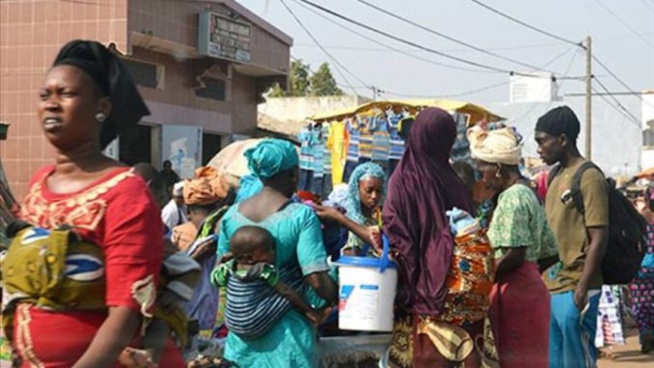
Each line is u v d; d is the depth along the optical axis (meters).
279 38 22.41
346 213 6.12
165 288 2.89
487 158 5.36
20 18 18.08
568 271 5.96
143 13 17.84
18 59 18.12
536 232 5.30
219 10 20.12
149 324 2.84
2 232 3.27
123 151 18.23
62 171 2.78
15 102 18.14
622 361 9.90
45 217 2.73
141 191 2.71
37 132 18.03
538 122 6.16
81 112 2.72
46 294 2.68
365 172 6.10
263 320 4.53
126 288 2.63
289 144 4.70
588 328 6.05
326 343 5.10
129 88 2.86
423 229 4.93
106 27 17.44
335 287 4.68
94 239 2.68
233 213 4.73
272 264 4.56
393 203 4.97
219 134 21.86
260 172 4.67
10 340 2.81
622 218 6.06
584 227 5.94
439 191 4.95
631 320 12.30
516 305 5.25
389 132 11.41
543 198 6.92
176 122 19.72
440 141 4.98
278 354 4.55
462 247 4.88
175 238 6.42
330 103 37.09
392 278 4.94
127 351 2.73
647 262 10.14
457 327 4.91
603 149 47.62
